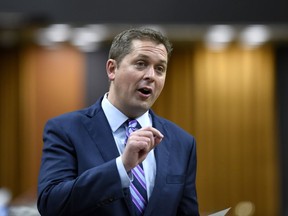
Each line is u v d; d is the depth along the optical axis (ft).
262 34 56.65
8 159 61.31
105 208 12.81
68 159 13.28
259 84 62.59
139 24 50.85
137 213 13.21
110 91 14.39
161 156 14.16
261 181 62.23
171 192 13.75
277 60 62.85
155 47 13.38
